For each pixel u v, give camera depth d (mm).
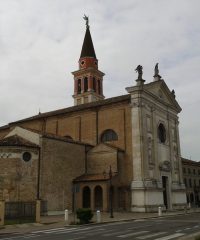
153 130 50469
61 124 55906
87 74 81500
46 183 40469
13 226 26250
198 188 88000
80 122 53750
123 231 21656
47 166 41062
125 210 45062
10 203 29688
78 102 81188
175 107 59312
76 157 46406
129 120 48875
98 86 83500
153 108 51656
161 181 50281
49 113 58750
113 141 49719
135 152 46875
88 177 45062
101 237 18453
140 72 49688
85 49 84500
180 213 44062
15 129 43594
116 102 50438
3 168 37875
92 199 43125
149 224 27203
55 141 42969
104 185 42750
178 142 58688
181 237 17750
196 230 21906
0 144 38312
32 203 29688
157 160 49938
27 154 39438
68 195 43500
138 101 48344
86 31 86875
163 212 45406
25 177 38594
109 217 35250
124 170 47312
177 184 55469
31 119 59500
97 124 51812
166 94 57344
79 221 29141
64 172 43656
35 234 21156
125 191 45812
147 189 44906
